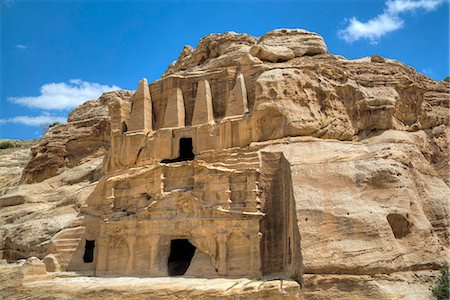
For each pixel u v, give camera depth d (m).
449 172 31.52
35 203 41.59
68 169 50.56
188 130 31.84
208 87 33.03
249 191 25.66
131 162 33.19
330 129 28.81
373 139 29.30
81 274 29.19
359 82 31.56
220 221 25.59
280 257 24.84
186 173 28.52
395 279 19.56
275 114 28.64
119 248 28.92
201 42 41.72
